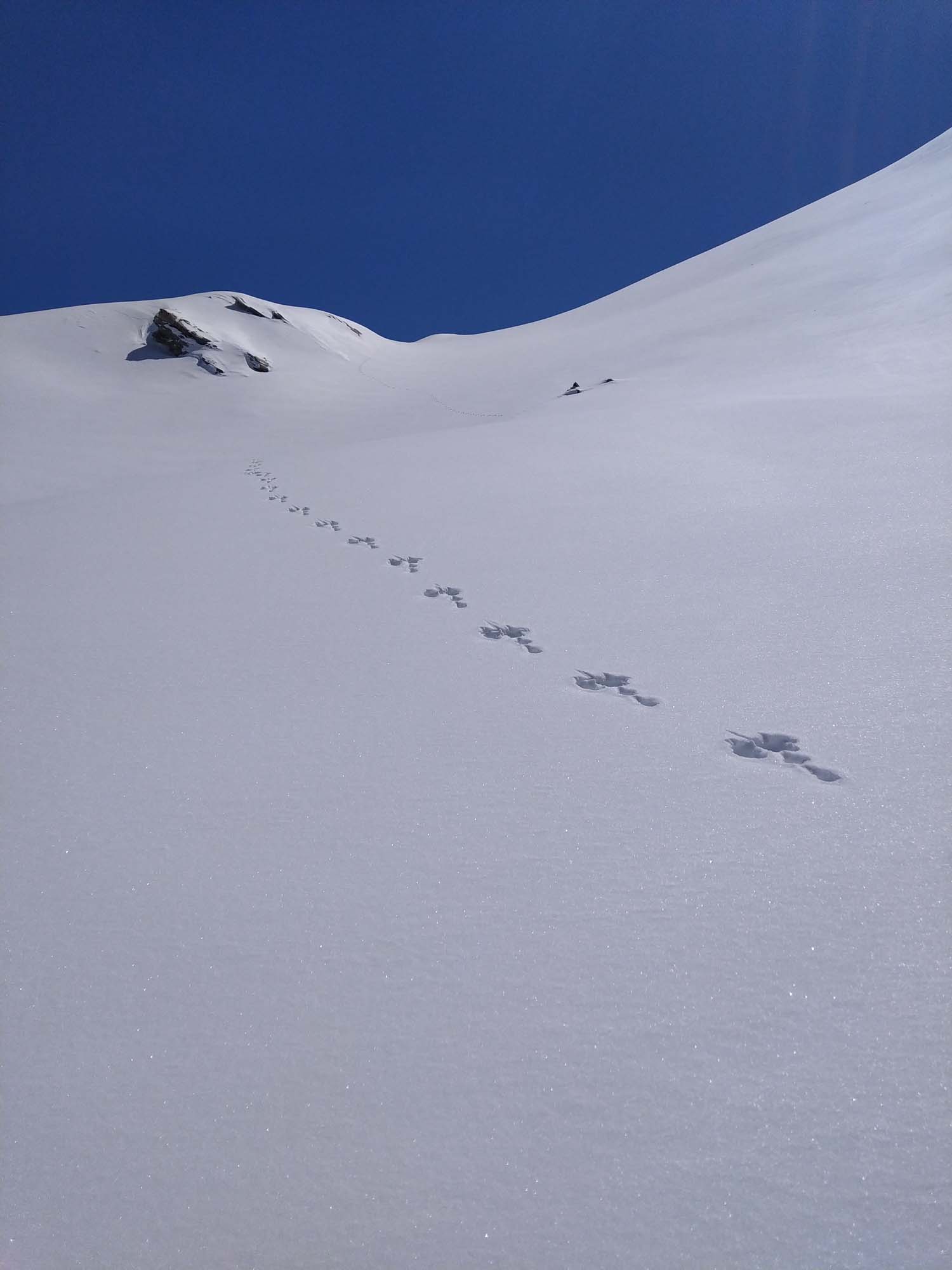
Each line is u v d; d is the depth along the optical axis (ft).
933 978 8.02
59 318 194.70
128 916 9.83
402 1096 7.15
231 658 19.07
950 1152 6.37
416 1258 5.89
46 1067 7.67
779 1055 7.32
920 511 26.08
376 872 10.44
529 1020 7.88
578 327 224.53
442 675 17.25
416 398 162.61
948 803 10.82
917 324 101.91
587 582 22.89
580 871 10.14
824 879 9.61
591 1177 6.36
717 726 13.75
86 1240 6.16
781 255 193.88
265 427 148.05
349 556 28.89
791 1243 5.83
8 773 13.64
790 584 20.83
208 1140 6.87
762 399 61.21
